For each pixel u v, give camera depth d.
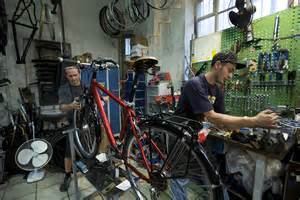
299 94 1.61
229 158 1.61
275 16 1.74
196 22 2.97
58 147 2.46
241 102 2.02
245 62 1.94
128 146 1.29
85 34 3.60
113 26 3.47
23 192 1.94
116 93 3.02
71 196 1.85
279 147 1.22
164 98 2.77
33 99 2.93
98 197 1.73
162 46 3.38
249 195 1.46
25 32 2.97
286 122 1.31
